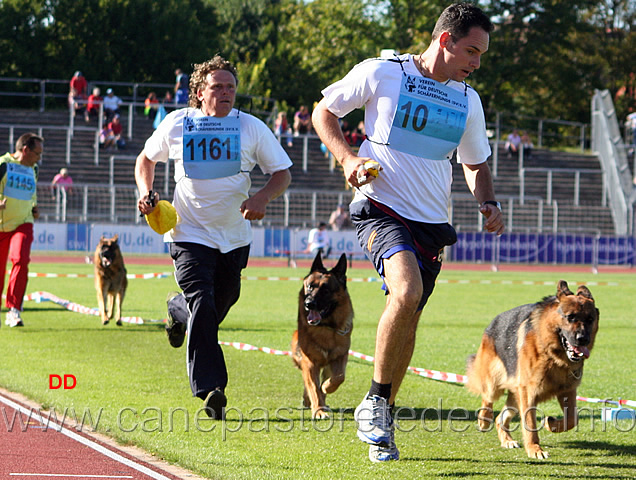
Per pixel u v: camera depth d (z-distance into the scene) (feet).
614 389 31.86
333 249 126.11
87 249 118.52
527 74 233.96
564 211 143.64
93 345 39.32
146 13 225.56
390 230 19.74
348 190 142.31
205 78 24.64
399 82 20.13
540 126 192.24
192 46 231.91
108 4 221.05
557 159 171.53
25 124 158.81
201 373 23.88
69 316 52.24
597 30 247.09
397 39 239.30
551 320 21.86
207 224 24.94
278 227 125.29
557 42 232.12
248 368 34.35
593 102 177.37
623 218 143.02
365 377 33.42
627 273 118.62
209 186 24.59
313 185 149.69
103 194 123.03
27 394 27.68
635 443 23.04
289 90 242.17
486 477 18.99
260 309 60.34
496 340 24.23
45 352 36.50
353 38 245.65
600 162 170.60
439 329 50.55
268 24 265.95
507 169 163.94
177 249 24.91
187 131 24.68
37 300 61.57
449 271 114.11
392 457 19.89
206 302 24.17
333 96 20.30
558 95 246.06
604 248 129.29
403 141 20.03
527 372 22.15
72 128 144.56
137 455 20.77
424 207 20.18
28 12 215.92
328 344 26.91
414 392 30.37
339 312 27.07
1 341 39.68
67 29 220.23
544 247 128.67
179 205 25.04
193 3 251.19
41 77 215.92
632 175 169.07
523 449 22.31
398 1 237.25
